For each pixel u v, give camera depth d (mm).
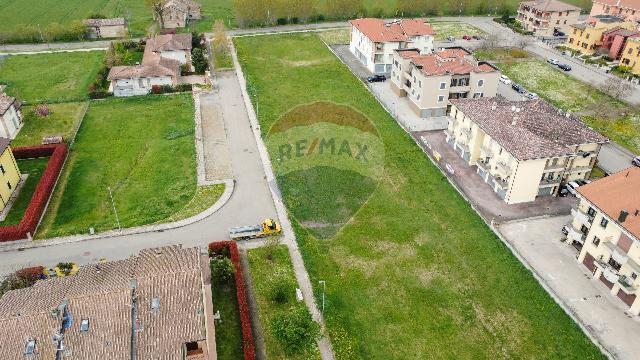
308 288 55812
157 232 63625
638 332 51438
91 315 41594
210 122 91125
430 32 115188
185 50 114438
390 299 54938
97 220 65688
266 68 114812
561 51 129625
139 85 101188
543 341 50281
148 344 40719
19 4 161500
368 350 49094
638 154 83875
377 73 114062
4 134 83062
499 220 67062
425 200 70312
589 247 58469
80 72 111562
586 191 58906
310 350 48344
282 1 143375
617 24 127000
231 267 55500
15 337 39969
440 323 52219
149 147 82438
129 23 146125
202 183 73250
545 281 57219
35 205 65375
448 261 60125
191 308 43031
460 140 81375
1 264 58312
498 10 162250
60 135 85562
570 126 72875
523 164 66562
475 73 91062
